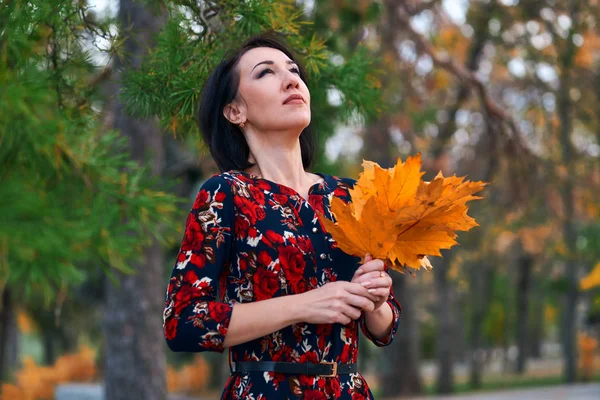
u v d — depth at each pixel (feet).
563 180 30.83
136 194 10.78
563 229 45.01
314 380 6.09
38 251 8.38
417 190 5.73
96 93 9.93
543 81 32.42
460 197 5.84
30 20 8.00
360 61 11.32
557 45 29.48
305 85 6.88
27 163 8.95
